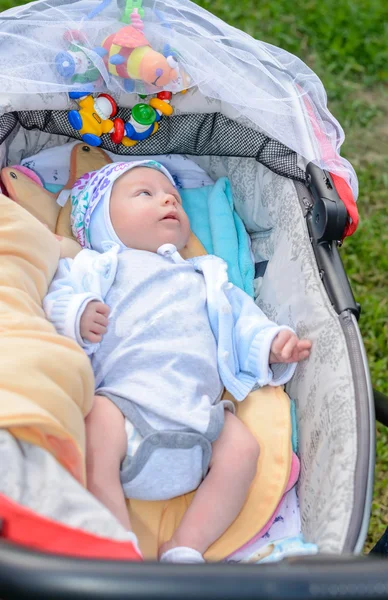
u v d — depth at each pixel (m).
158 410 1.47
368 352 2.50
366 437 1.30
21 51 1.80
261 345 1.64
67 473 1.13
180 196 2.11
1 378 1.18
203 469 1.46
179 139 2.03
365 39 3.68
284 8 3.74
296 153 1.86
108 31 1.85
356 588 0.77
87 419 1.43
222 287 1.77
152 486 1.42
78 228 1.94
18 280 1.50
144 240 1.86
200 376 1.60
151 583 0.76
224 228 2.02
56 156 2.06
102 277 1.69
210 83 1.85
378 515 2.11
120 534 1.06
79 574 0.77
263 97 1.83
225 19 3.62
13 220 1.60
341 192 1.65
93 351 1.58
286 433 1.56
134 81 1.85
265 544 1.43
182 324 1.65
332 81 3.47
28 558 0.79
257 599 0.76
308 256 1.67
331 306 1.56
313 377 1.55
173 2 1.89
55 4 1.84
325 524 1.24
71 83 1.83
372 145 3.25
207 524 1.41
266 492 1.49
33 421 1.11
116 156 2.08
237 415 1.64
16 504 0.99
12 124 1.86
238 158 2.07
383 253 2.80
